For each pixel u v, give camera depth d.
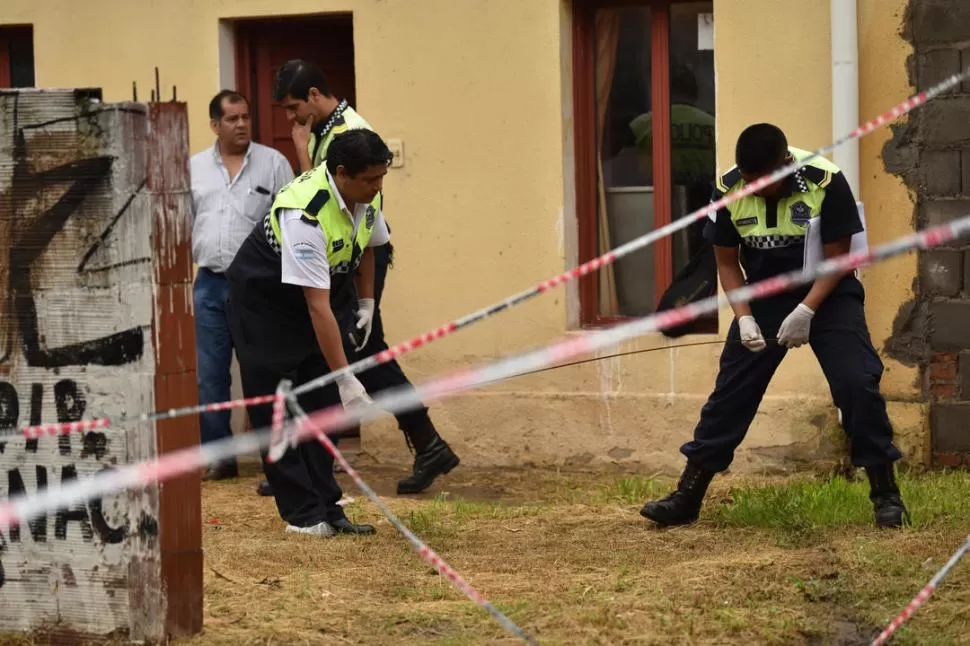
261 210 10.71
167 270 5.92
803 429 9.94
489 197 10.66
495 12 10.53
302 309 8.16
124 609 6.04
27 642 6.14
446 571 5.45
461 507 9.24
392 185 10.89
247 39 11.60
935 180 9.59
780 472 10.02
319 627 6.46
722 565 7.36
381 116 10.88
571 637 6.28
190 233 6.00
